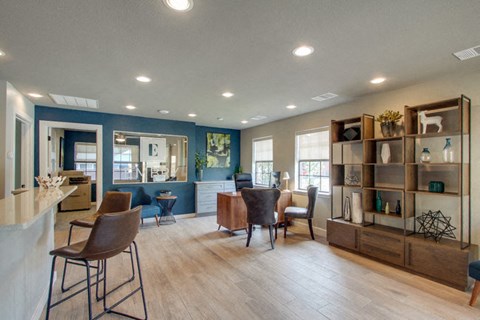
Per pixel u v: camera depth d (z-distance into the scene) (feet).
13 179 11.10
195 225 17.47
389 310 7.41
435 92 10.32
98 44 7.30
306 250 12.53
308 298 8.07
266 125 20.95
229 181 21.66
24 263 6.03
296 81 10.49
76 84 10.89
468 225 9.37
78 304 7.64
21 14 5.79
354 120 13.08
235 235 15.10
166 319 6.95
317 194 15.64
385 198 12.15
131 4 5.44
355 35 6.81
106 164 17.19
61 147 24.53
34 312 6.68
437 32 6.63
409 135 10.29
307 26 6.36
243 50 7.71
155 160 19.07
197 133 22.52
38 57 8.16
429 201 10.52
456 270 8.67
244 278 9.45
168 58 8.28
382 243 10.87
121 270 10.06
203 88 11.45
